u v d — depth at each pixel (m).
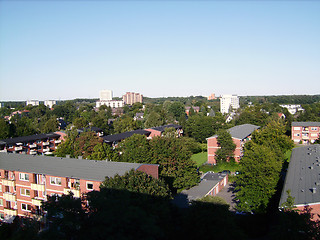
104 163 38.91
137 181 26.34
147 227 16.98
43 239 22.89
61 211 25.34
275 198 41.69
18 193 40.69
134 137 55.66
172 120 126.00
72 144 63.03
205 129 100.00
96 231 17.61
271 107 169.38
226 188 54.41
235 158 71.88
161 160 49.16
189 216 20.28
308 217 23.75
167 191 28.95
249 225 34.53
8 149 72.69
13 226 37.47
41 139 82.25
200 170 67.50
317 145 58.34
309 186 31.52
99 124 106.50
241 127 93.25
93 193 25.44
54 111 166.38
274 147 58.00
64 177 36.00
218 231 18.55
